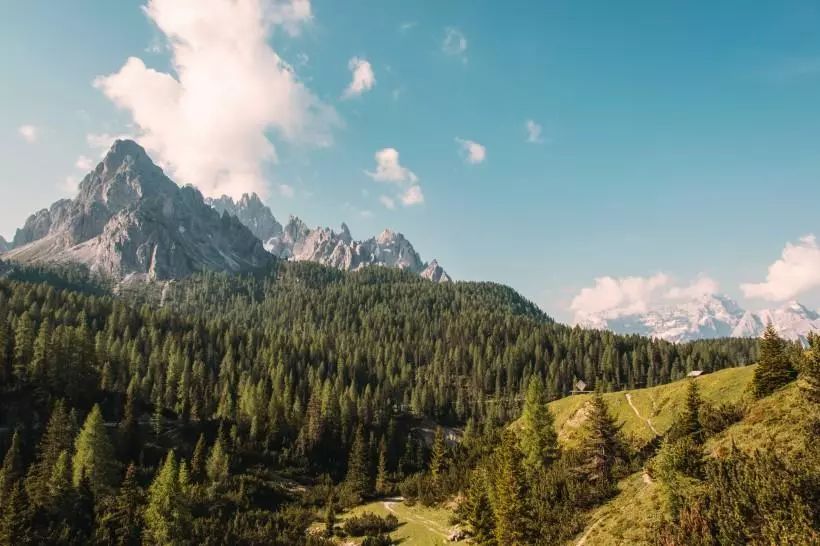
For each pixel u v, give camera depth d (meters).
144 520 81.06
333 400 148.75
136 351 154.00
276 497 109.50
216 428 129.25
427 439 158.88
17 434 98.31
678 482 46.91
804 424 47.12
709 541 36.94
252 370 165.88
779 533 33.41
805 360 56.97
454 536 83.12
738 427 57.62
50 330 140.62
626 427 96.06
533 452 87.56
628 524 50.66
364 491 117.31
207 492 99.44
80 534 76.31
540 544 58.28
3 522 70.75
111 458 96.38
